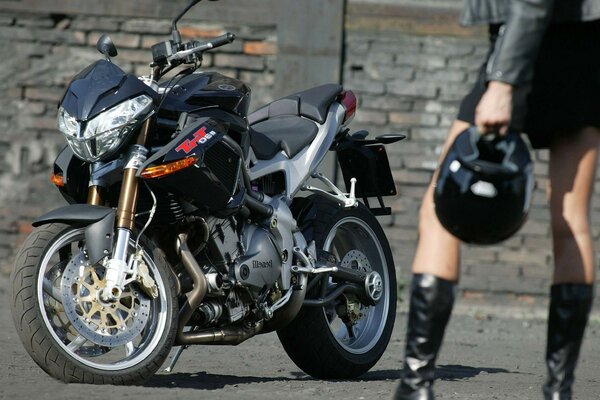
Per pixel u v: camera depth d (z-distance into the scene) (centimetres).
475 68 3103
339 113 1712
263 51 3086
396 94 3098
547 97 1035
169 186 1355
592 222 3078
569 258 1068
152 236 1427
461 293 3084
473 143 1009
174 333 1372
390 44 3095
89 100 1348
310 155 1641
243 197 1465
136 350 1362
